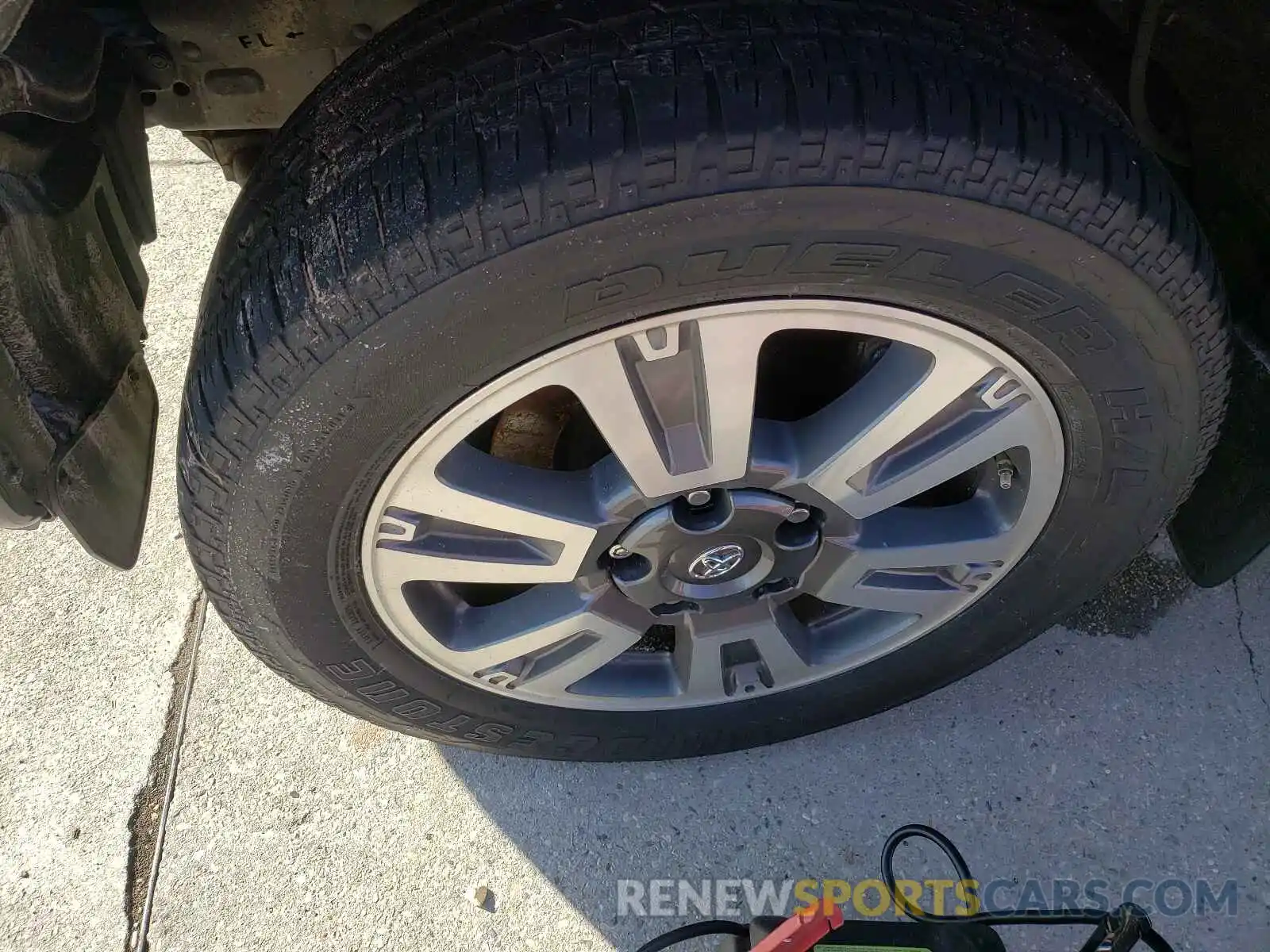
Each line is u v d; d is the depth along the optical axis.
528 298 1.20
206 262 2.93
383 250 1.16
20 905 2.03
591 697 1.86
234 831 2.08
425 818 2.08
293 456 1.33
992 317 1.29
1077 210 1.19
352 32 1.57
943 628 1.81
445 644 1.69
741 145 1.11
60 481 1.46
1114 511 1.59
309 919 1.98
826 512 1.54
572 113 1.14
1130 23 1.60
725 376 1.31
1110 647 2.15
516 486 1.46
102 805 2.13
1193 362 1.40
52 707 2.26
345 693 1.76
